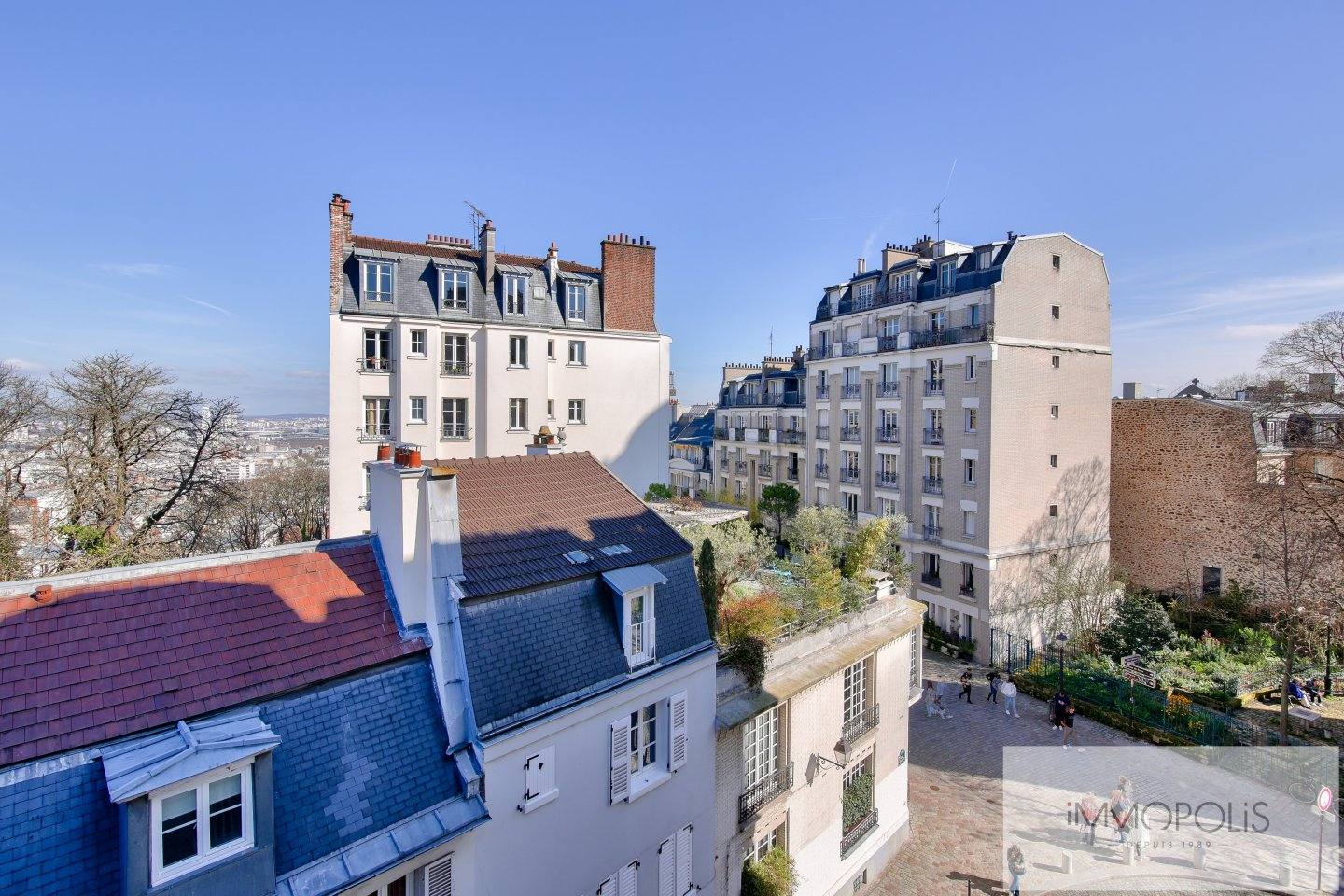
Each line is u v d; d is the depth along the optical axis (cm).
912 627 1720
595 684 923
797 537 2738
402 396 2516
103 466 2536
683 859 1062
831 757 1439
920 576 3247
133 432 2631
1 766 557
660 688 1017
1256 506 2816
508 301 2744
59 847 550
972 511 2961
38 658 633
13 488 2500
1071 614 2925
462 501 1045
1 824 538
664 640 1046
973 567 2938
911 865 1619
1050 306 3016
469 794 773
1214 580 3053
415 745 773
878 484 3500
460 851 767
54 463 2555
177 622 722
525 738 826
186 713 646
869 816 1556
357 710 752
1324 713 2136
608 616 977
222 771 607
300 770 687
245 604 775
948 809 1827
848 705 1515
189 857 588
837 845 1457
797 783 1334
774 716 1295
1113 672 2433
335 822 684
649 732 1030
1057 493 3061
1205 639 2647
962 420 3009
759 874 1198
